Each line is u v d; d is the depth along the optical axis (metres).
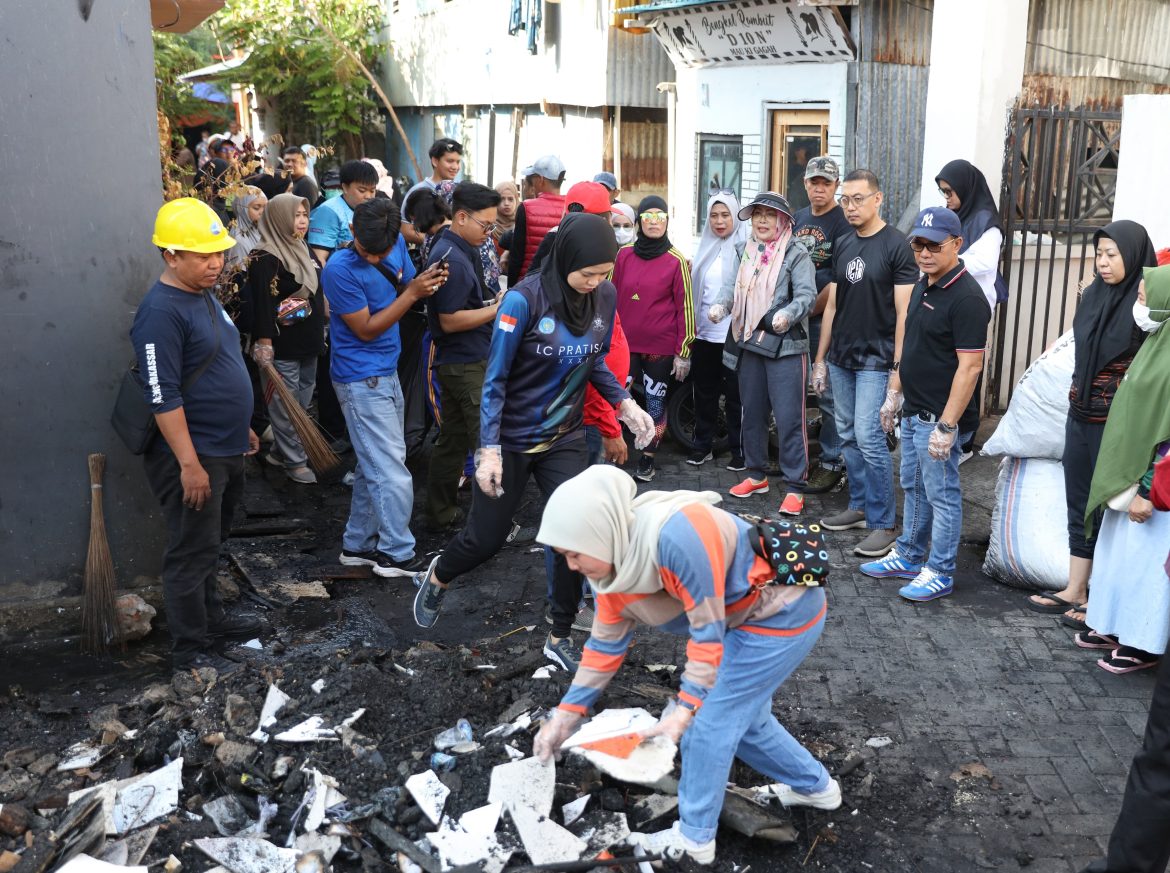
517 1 15.01
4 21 4.67
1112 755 4.18
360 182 8.27
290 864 3.38
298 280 7.20
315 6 19.95
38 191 4.86
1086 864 3.56
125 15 4.94
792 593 3.25
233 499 4.99
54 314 4.98
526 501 7.20
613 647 3.25
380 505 5.92
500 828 3.58
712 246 7.59
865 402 6.16
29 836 3.46
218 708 4.19
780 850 3.62
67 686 4.68
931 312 5.30
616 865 3.41
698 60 12.16
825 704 4.55
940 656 4.99
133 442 4.58
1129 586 4.71
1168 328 4.51
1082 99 10.43
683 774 3.45
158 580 5.42
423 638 5.21
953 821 3.79
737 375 7.42
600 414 5.00
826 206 7.40
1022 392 5.62
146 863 3.40
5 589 5.13
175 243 4.34
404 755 3.98
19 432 5.02
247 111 23.42
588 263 4.33
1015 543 5.68
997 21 7.51
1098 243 4.94
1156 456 4.52
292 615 5.45
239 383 4.66
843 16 9.79
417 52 19.98
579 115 14.41
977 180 7.28
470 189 6.00
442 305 6.07
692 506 3.09
